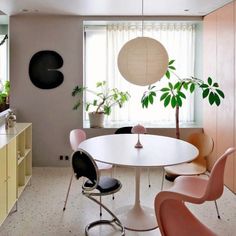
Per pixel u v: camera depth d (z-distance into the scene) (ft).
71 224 10.07
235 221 10.31
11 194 10.35
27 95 16.15
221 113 13.83
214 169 7.06
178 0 12.62
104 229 9.78
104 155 9.25
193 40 17.24
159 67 9.48
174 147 10.34
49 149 16.42
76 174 9.35
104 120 17.19
